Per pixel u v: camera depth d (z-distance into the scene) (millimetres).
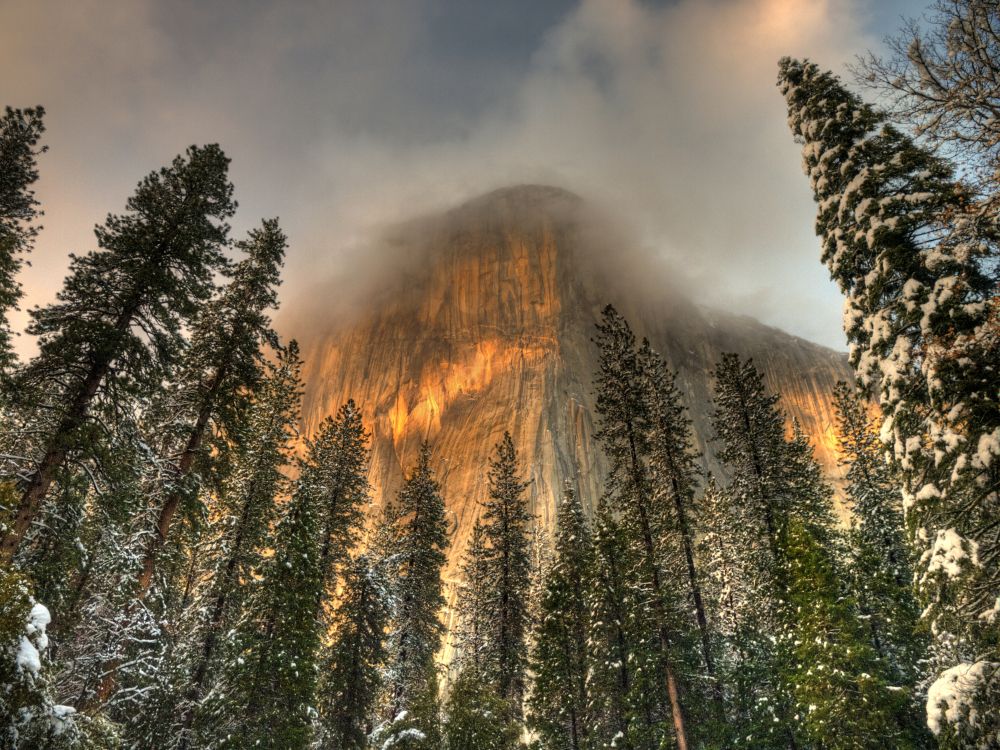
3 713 8703
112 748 11438
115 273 17812
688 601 25469
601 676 24516
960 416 10266
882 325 12492
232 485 23188
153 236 18641
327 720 23984
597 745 24734
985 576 10016
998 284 10719
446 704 21422
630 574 24359
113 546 17094
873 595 23188
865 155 14297
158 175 19750
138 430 17812
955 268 11352
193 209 19234
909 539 12086
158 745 17859
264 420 25188
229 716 18172
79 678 16719
